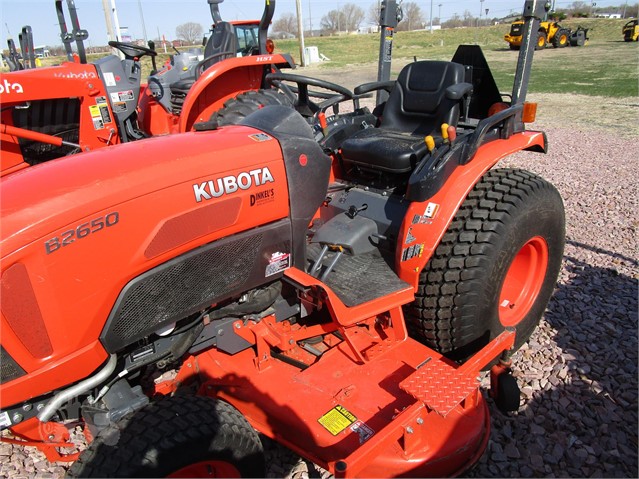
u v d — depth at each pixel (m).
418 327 2.67
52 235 1.59
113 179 1.73
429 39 31.00
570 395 2.63
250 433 1.91
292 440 2.11
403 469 1.93
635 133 8.15
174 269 1.86
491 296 2.53
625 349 2.95
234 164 1.98
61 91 4.53
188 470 1.75
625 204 5.15
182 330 2.05
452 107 3.11
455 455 1.99
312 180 2.23
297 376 2.29
